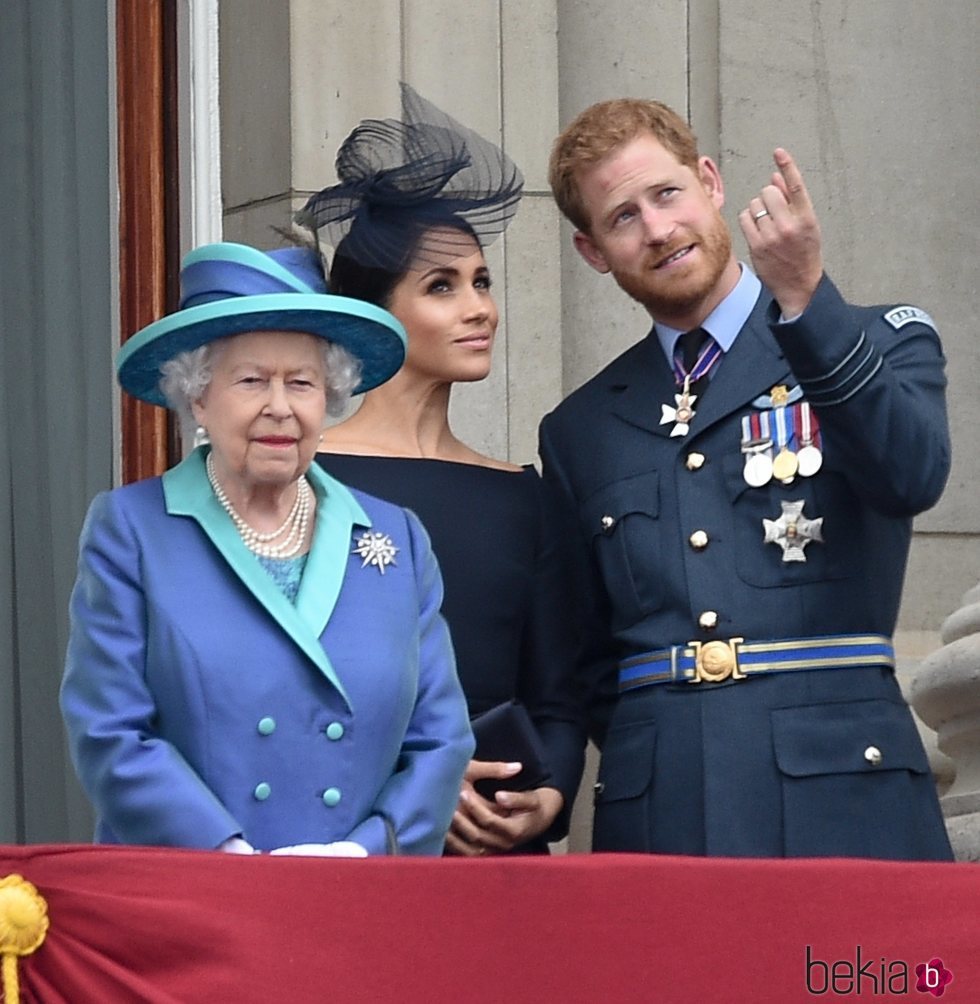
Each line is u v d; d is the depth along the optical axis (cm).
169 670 1298
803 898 1180
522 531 1636
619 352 2156
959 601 2202
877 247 2228
